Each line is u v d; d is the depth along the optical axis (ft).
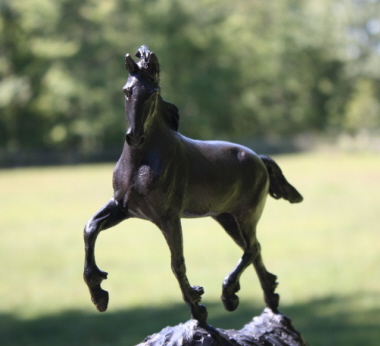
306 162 111.24
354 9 150.51
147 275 36.70
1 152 122.42
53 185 87.97
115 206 10.07
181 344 10.37
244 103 139.64
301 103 150.41
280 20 150.30
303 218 57.06
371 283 32.48
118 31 128.16
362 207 61.98
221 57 133.69
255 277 35.40
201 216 10.78
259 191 11.46
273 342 11.93
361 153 133.18
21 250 46.32
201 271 36.86
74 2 124.06
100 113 126.00
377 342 22.30
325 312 27.37
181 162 9.98
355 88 152.25
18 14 125.90
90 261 9.84
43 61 126.52
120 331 25.79
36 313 29.76
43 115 130.41
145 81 9.23
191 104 129.18
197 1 132.77
